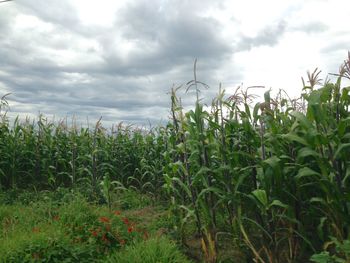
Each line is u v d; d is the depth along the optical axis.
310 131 3.97
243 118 4.80
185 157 5.52
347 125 4.36
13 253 4.24
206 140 5.03
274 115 5.16
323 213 4.70
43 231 5.16
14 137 9.77
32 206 7.46
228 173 4.83
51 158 10.34
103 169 10.35
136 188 9.77
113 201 8.66
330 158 4.08
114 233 5.41
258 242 5.12
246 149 5.28
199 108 5.04
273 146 4.50
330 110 4.56
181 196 6.04
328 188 4.08
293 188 4.75
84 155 10.49
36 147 10.21
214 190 4.68
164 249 4.52
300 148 4.57
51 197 8.51
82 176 10.75
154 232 5.92
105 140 11.17
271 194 4.49
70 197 8.25
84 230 5.31
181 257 4.56
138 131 11.27
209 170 4.73
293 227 4.75
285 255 4.86
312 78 4.84
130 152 11.01
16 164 9.70
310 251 4.99
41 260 4.18
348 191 4.09
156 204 8.62
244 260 4.92
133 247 4.79
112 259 4.57
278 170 4.18
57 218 5.85
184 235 5.51
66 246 4.56
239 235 5.08
